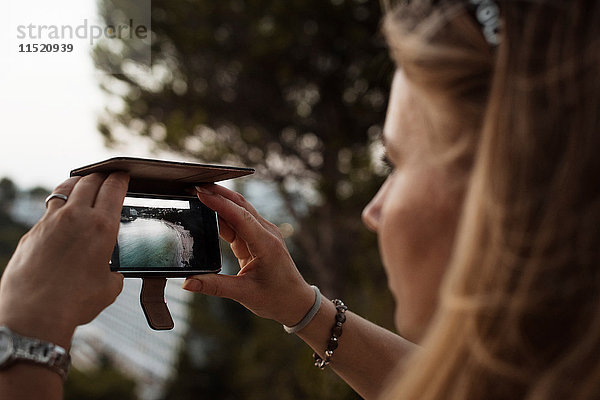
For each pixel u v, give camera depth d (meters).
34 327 0.49
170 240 0.76
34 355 0.48
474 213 0.37
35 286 0.52
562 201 0.35
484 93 0.39
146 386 11.31
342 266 5.93
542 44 0.36
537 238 0.35
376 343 0.80
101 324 13.50
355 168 5.31
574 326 0.35
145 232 0.75
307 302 0.78
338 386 4.23
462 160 0.40
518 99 0.36
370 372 0.80
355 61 5.45
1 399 0.46
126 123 6.19
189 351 9.80
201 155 6.16
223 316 9.95
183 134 5.70
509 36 0.37
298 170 6.26
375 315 4.64
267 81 5.98
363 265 5.46
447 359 0.38
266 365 6.91
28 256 0.54
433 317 0.45
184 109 6.20
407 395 0.39
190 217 0.79
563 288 0.35
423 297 0.45
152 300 0.74
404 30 0.42
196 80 6.15
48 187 1.69
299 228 6.28
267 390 6.73
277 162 6.28
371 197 5.20
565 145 0.35
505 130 0.36
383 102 5.24
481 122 0.39
